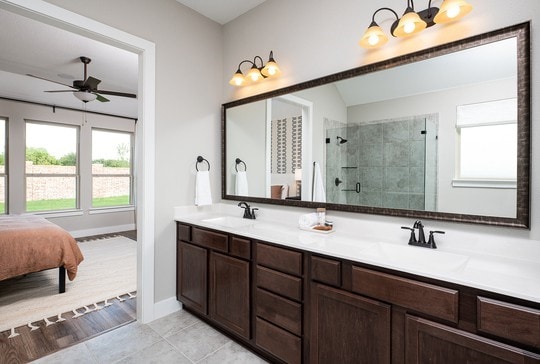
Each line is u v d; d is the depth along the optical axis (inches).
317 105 81.6
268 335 69.1
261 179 96.5
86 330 85.4
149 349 76.2
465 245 58.5
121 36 81.1
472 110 57.5
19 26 98.3
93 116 220.2
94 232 220.1
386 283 49.9
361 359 53.2
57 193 206.5
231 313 78.4
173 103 95.0
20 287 118.6
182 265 94.4
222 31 111.0
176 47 95.4
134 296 110.0
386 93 69.0
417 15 57.5
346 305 55.2
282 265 65.7
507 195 53.8
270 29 93.7
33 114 192.4
